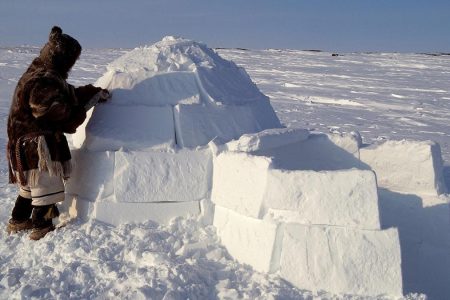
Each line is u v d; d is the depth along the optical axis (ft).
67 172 11.88
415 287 11.80
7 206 15.10
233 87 13.78
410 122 43.34
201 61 13.55
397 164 13.33
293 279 9.80
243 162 10.79
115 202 11.73
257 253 10.21
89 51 158.20
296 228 9.92
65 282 9.66
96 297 9.29
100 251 10.53
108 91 12.60
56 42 11.67
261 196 10.26
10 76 72.59
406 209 12.63
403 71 98.58
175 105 12.41
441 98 60.59
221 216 11.45
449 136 36.55
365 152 13.74
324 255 9.77
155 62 13.07
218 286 9.55
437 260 12.03
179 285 9.34
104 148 12.13
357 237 9.78
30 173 11.55
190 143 12.25
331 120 43.39
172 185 11.80
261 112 14.38
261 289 9.43
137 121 12.27
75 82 65.31
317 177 9.92
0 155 25.93
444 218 12.12
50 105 11.15
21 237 12.07
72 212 12.51
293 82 76.18
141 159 11.82
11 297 9.34
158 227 11.62
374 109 51.70
